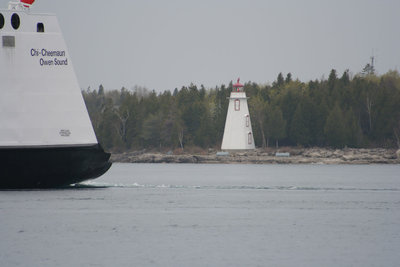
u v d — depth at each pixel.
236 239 158.50
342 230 171.00
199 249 147.50
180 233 165.75
